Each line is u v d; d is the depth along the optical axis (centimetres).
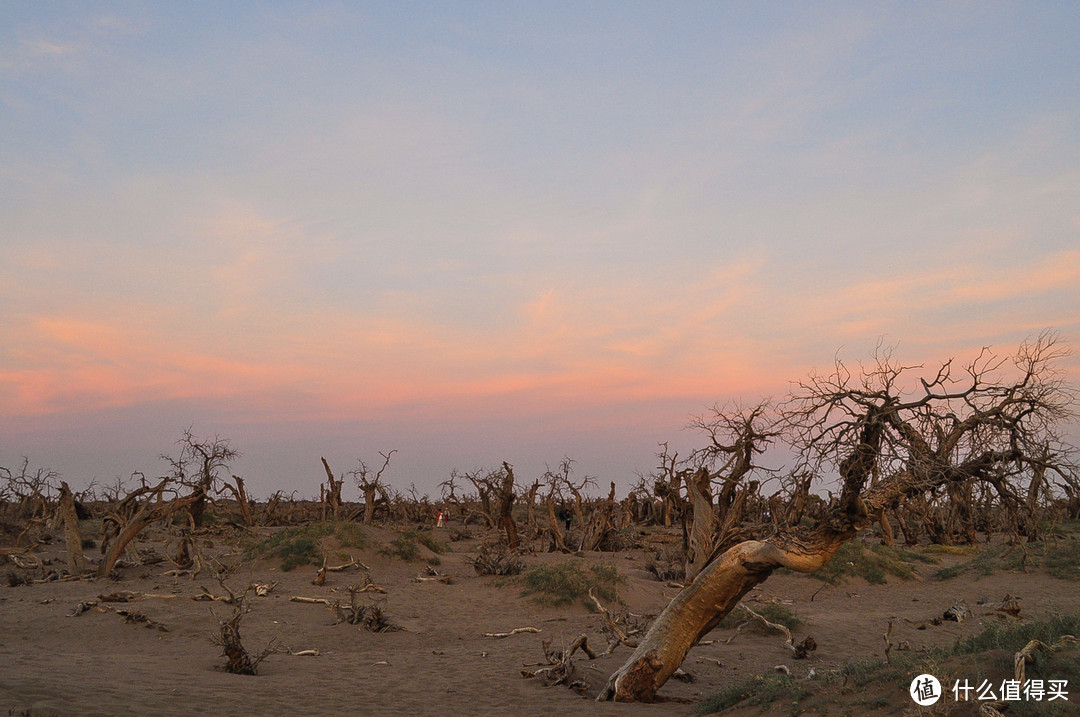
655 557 4006
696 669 1728
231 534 5316
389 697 1448
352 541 3628
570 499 6088
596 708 1354
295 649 2016
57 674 1441
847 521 1240
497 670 1725
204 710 1233
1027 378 1140
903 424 1195
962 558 4216
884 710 959
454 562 3984
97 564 3525
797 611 2617
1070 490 1104
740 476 2462
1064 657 946
